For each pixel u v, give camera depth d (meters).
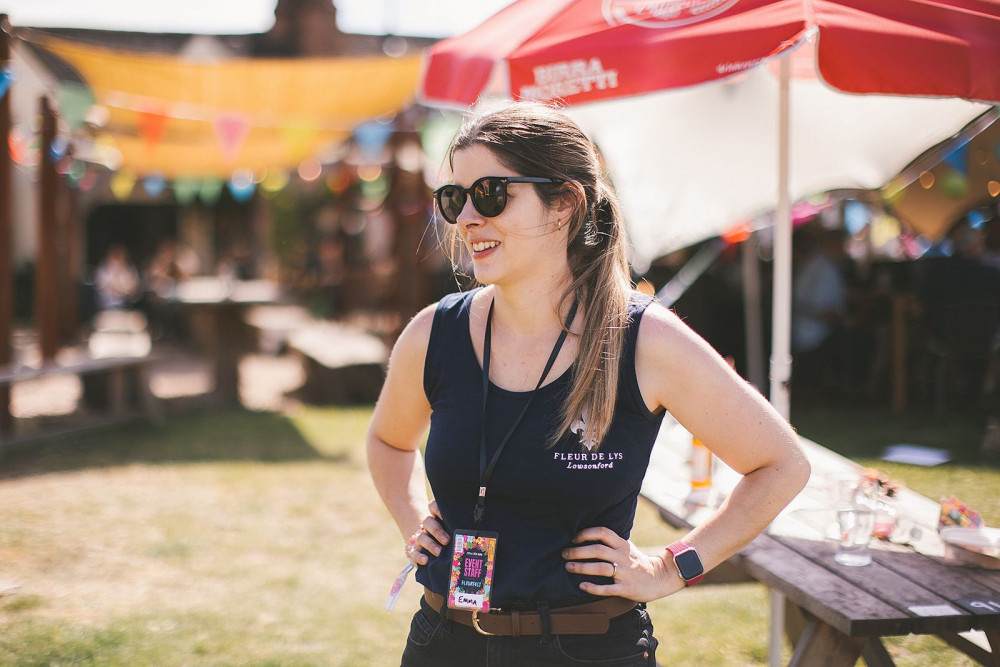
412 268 10.53
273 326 13.11
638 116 4.73
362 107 8.03
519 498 1.58
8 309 7.46
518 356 1.63
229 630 3.78
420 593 4.28
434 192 1.68
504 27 3.01
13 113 8.33
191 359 12.69
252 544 4.92
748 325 8.42
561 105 2.59
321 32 17.94
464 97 2.96
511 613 1.57
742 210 4.57
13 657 3.43
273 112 7.86
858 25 2.26
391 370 1.84
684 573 1.60
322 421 8.36
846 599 2.10
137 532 5.07
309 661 3.50
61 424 7.91
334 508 5.60
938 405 7.95
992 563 2.31
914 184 5.02
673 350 1.58
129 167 9.59
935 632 2.00
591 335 1.57
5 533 4.99
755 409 1.60
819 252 8.75
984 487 5.57
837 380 9.45
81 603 4.03
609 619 1.58
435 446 1.65
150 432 7.86
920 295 7.98
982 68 2.26
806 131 4.09
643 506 5.61
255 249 19.98
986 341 7.63
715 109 4.48
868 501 2.40
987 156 4.79
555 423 1.56
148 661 3.46
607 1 2.79
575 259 1.64
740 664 3.52
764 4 2.41
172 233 20.72
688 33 2.44
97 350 12.44
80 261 16.91
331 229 17.98
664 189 4.77
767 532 2.65
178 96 7.56
